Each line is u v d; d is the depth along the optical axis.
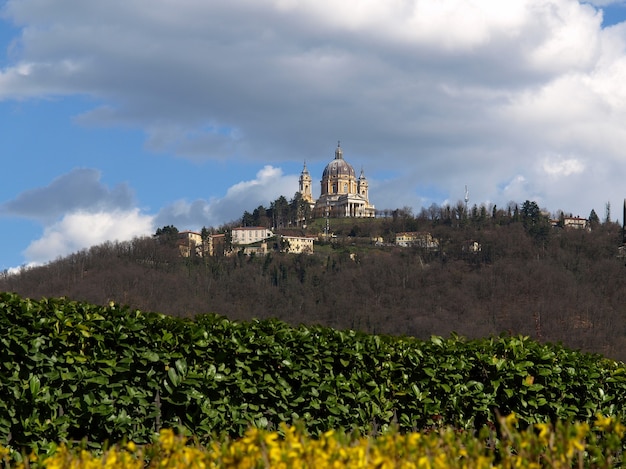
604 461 6.08
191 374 10.73
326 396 11.68
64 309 10.49
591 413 12.98
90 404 10.15
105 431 10.28
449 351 12.65
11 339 9.80
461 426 12.20
